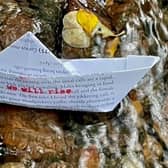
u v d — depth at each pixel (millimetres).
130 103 450
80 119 430
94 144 425
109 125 436
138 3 481
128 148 436
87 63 404
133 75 405
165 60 486
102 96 408
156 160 444
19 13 429
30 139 404
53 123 419
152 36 483
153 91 472
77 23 434
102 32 442
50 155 405
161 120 465
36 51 396
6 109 414
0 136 404
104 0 472
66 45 432
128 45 457
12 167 393
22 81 397
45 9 440
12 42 411
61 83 398
